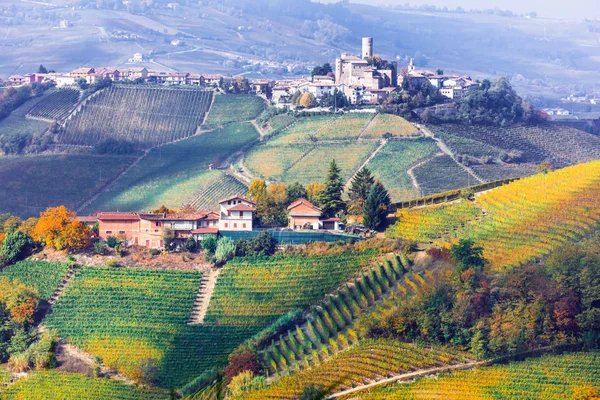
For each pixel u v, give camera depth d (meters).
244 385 197.50
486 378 196.00
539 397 192.88
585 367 198.25
